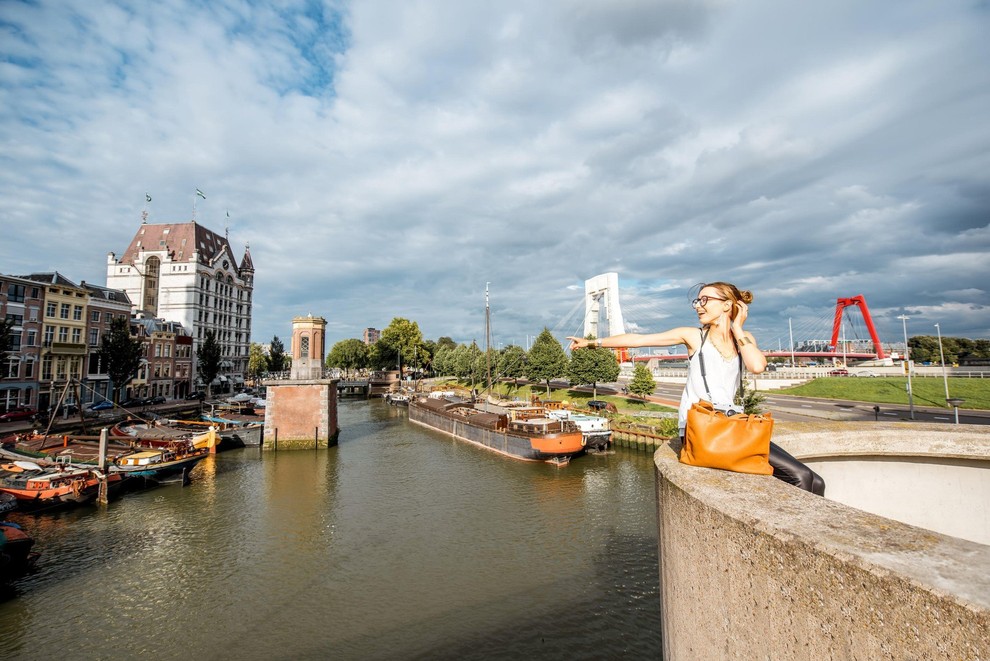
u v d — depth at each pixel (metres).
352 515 26.12
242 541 22.62
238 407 61.34
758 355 3.57
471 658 14.28
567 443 36.28
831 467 4.81
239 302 96.88
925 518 4.70
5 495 25.61
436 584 18.44
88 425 45.91
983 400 45.88
